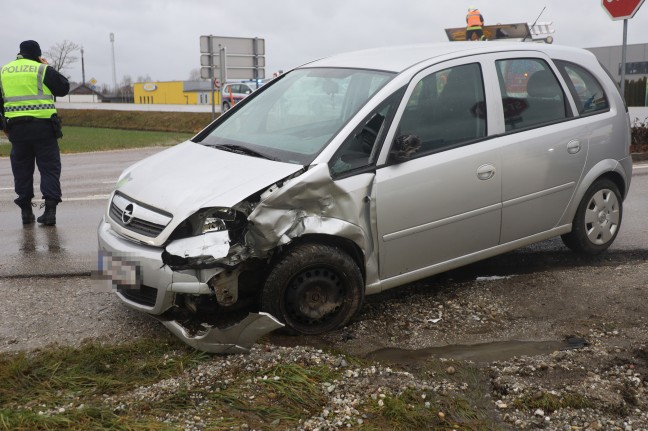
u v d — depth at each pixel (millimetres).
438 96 4703
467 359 4004
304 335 4246
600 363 3879
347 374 3639
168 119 44656
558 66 5410
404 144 4336
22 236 6867
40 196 9617
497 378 3688
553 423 3262
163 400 3307
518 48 5242
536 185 5082
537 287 5125
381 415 3260
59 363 3689
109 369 3678
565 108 5352
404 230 4465
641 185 9266
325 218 4152
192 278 3852
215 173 4238
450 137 4684
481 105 4871
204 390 3420
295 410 3283
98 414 3127
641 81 15273
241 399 3344
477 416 3311
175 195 4078
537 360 3922
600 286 5117
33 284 5230
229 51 20219
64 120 51938
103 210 8297
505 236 5012
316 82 5027
